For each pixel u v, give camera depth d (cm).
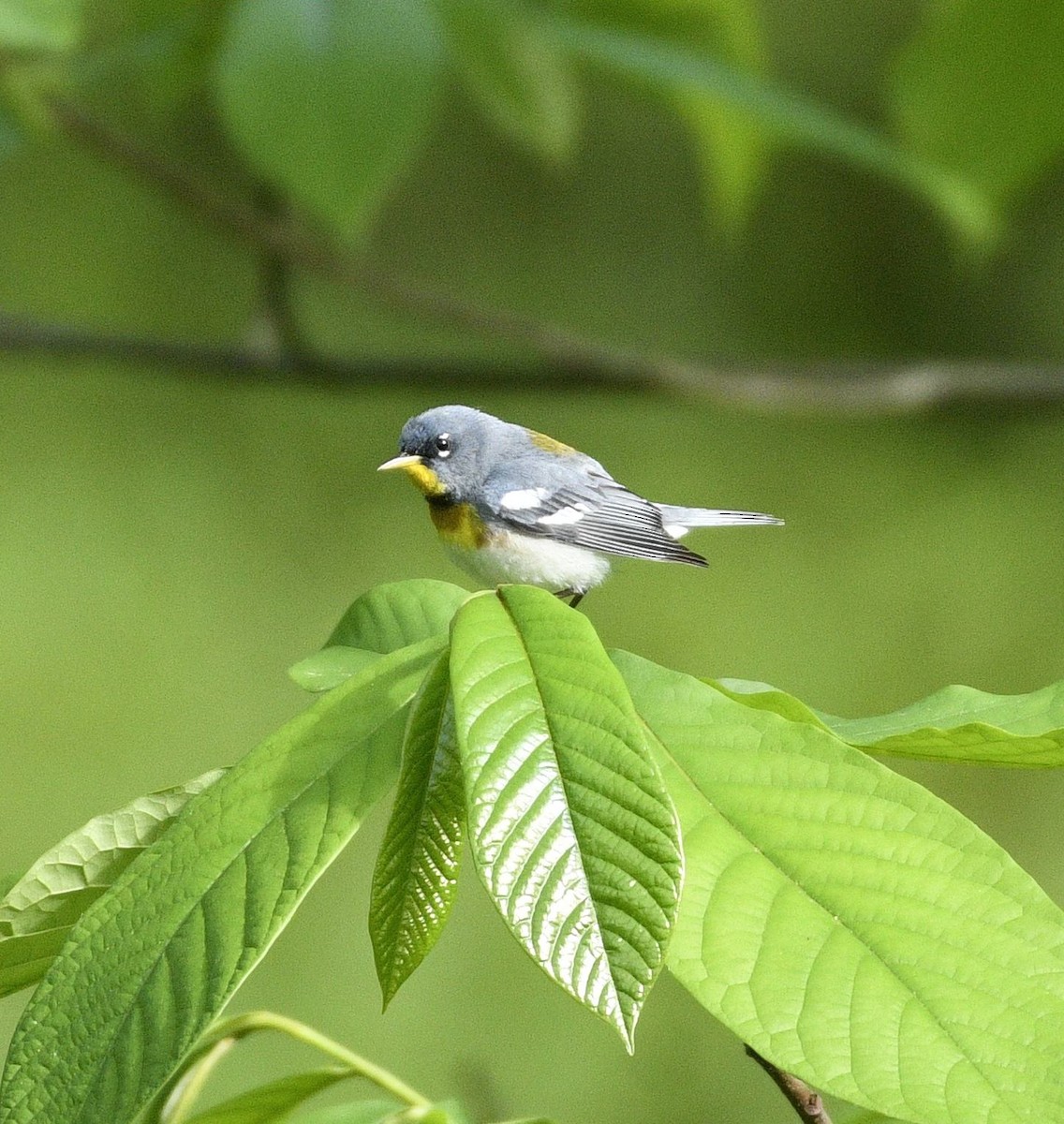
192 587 1962
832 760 354
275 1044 1549
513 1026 1566
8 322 1016
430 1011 1574
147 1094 305
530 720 327
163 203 2003
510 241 2047
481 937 1625
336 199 596
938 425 2130
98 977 326
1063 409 1235
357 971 1608
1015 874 329
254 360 1043
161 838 349
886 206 2048
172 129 1564
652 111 2066
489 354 1978
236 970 316
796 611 1988
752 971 311
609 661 338
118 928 333
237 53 592
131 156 908
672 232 2077
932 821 342
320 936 1633
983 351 2023
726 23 732
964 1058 295
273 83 592
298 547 2003
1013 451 2114
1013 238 2006
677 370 1064
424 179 2036
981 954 315
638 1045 1551
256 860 337
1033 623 1969
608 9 730
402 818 358
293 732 363
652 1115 1520
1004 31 624
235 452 2072
